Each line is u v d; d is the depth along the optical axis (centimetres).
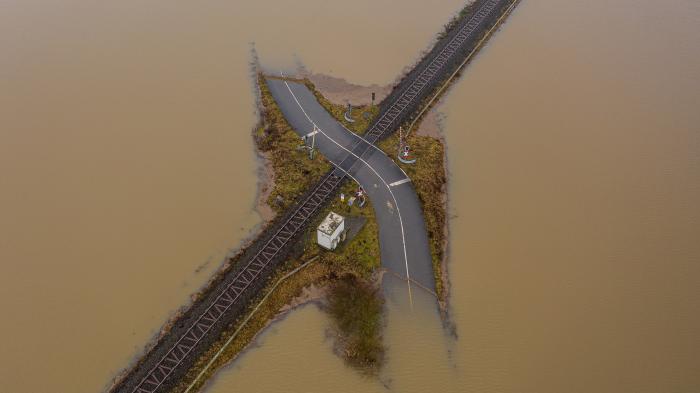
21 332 4900
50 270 5381
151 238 5659
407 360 4778
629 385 4634
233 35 8488
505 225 5912
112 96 7350
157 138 6744
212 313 4972
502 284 5372
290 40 8381
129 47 8219
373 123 6956
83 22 8725
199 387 4522
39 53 8056
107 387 4512
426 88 7538
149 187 6166
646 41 8656
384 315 5066
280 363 4706
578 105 7425
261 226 5756
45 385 4534
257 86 7531
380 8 9131
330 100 7294
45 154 6531
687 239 5822
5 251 5534
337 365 4712
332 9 9094
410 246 5578
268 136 6756
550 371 4731
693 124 7169
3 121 6938
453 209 6059
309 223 5725
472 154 6688
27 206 5956
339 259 5425
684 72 8038
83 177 6269
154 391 4431
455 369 4738
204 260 5456
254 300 5094
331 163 6375
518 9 9269
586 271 5512
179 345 4731
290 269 5338
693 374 4709
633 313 5166
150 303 5103
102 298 5150
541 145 6831
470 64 8044
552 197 6219
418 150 6631
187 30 8594
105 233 5706
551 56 8281
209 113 7100
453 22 8856
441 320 5062
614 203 6172
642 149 6819
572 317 5125
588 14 9238
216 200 6038
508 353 4850
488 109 7312
